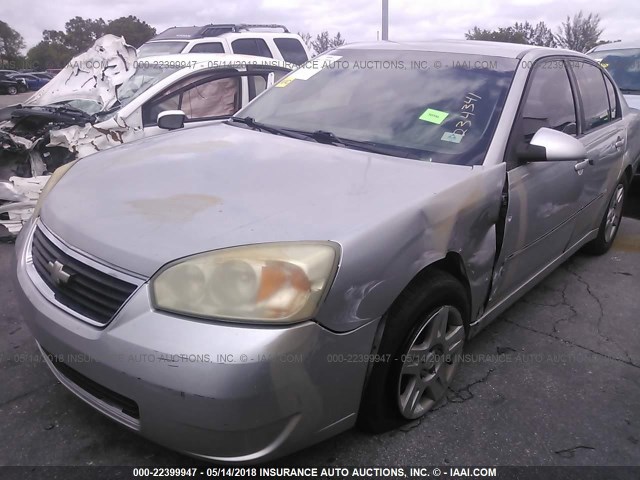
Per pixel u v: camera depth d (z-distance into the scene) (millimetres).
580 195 3584
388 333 2141
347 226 2004
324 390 1934
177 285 1829
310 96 3371
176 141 3004
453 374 2660
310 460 2283
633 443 2486
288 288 1809
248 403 1754
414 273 2139
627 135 4496
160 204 2170
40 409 2564
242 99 5895
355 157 2654
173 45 8961
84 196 2359
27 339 3207
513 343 3293
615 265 4570
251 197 2193
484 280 2658
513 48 3375
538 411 2674
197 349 1743
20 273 2336
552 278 4266
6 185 4594
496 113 2834
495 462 2334
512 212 2717
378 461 2297
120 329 1854
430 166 2582
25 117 5129
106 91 5480
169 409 1799
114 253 1957
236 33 9070
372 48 3621
